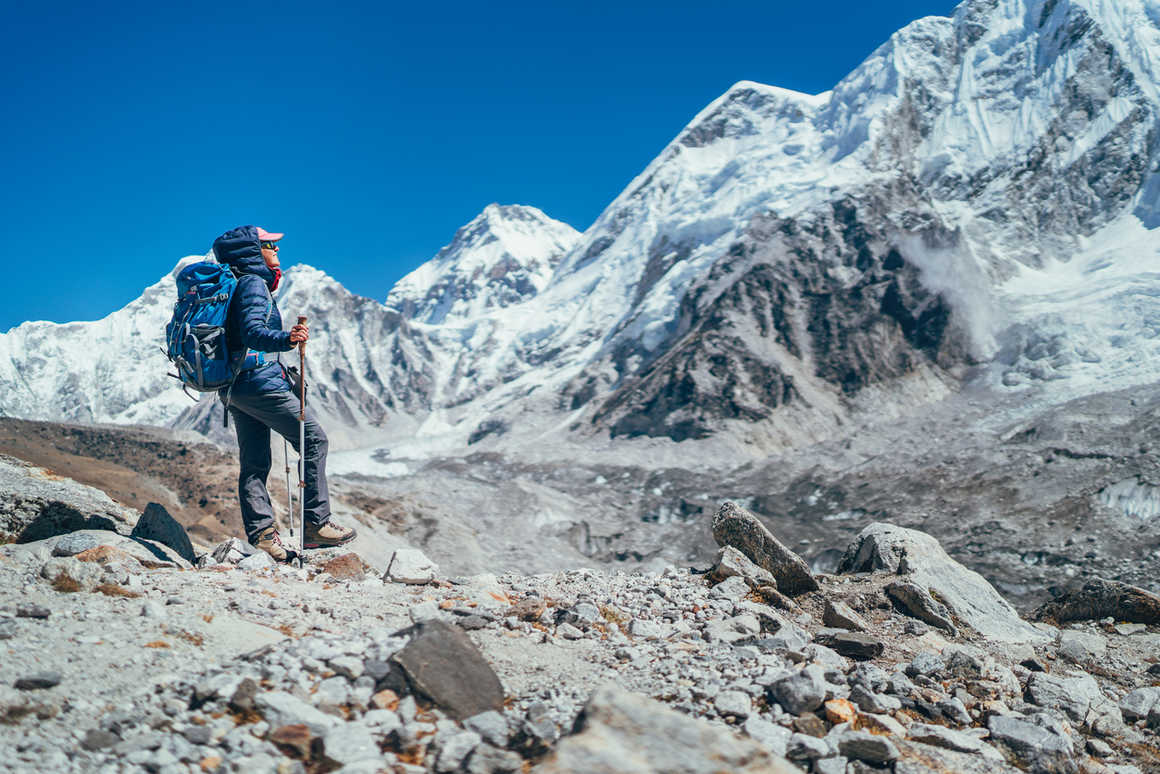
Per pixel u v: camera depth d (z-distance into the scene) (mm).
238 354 6109
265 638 4547
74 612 4434
